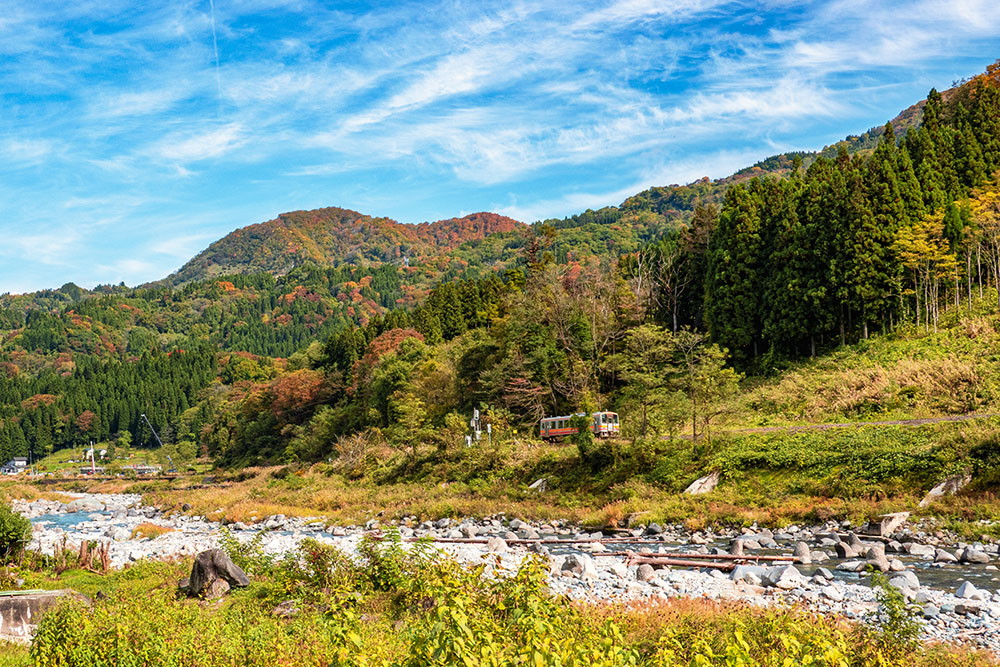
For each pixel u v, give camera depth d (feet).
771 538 95.40
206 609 58.90
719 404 152.56
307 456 310.45
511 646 29.43
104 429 590.14
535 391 219.41
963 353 166.40
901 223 195.42
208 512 181.88
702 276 246.06
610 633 34.14
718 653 40.16
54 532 144.05
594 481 147.02
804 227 205.57
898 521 95.61
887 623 44.11
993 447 104.27
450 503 148.15
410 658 28.40
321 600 58.03
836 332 203.72
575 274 274.57
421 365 287.89
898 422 133.28
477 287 363.97
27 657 46.24
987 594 59.36
